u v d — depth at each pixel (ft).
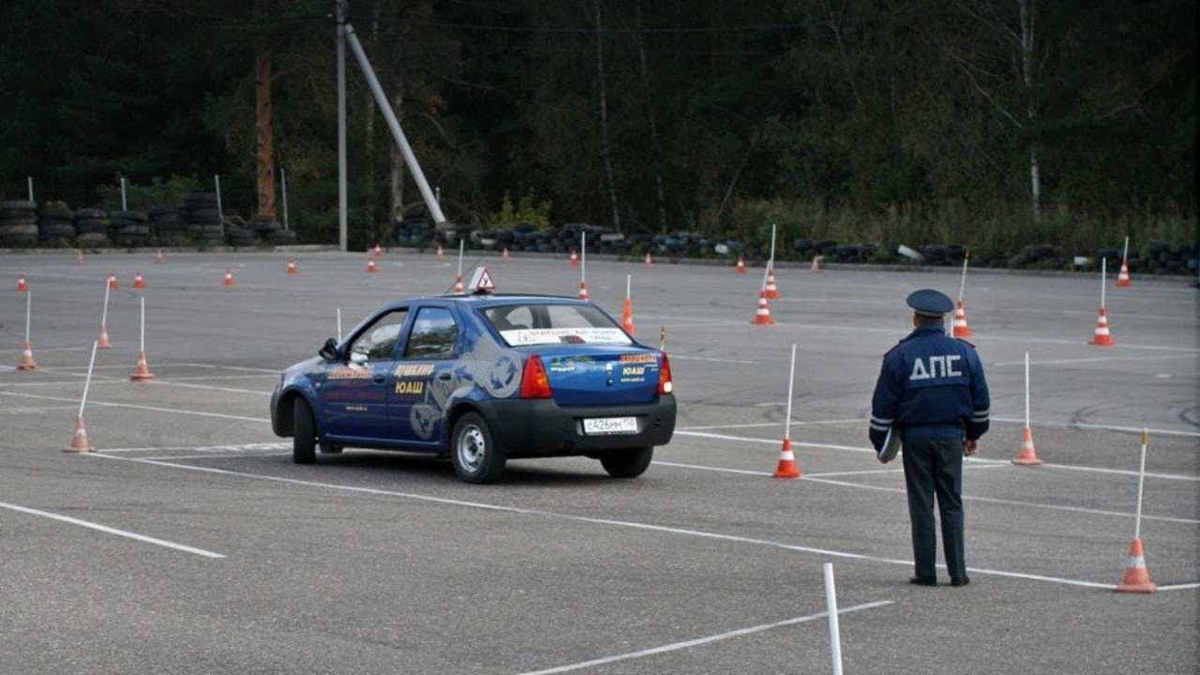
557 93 303.27
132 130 341.82
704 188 293.43
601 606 37.83
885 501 53.62
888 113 262.06
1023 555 44.39
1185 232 182.50
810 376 93.30
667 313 135.54
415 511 51.21
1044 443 67.51
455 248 255.50
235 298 155.94
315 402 62.49
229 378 96.48
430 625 35.96
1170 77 232.12
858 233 212.84
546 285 170.09
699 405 81.56
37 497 53.52
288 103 313.12
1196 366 95.76
